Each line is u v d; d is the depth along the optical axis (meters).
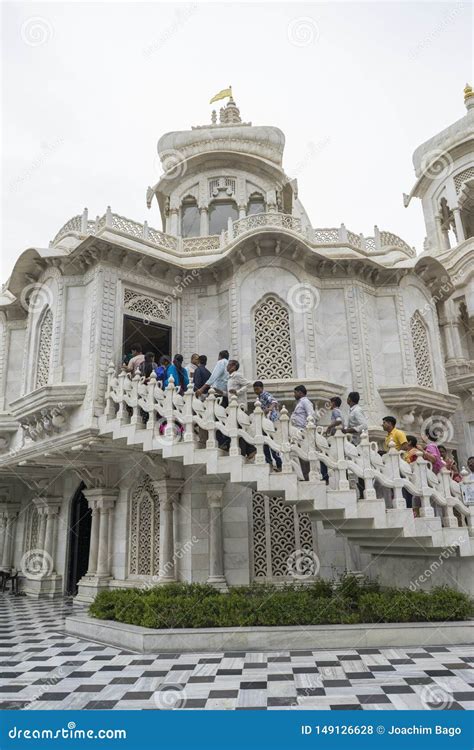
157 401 9.84
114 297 11.64
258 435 8.45
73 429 11.03
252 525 11.15
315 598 8.50
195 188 16.45
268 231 12.08
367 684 5.62
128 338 13.42
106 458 12.31
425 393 12.71
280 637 7.32
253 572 10.91
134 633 7.52
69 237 12.80
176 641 7.34
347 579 9.27
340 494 7.98
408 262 13.33
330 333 12.65
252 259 12.66
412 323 13.87
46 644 8.09
